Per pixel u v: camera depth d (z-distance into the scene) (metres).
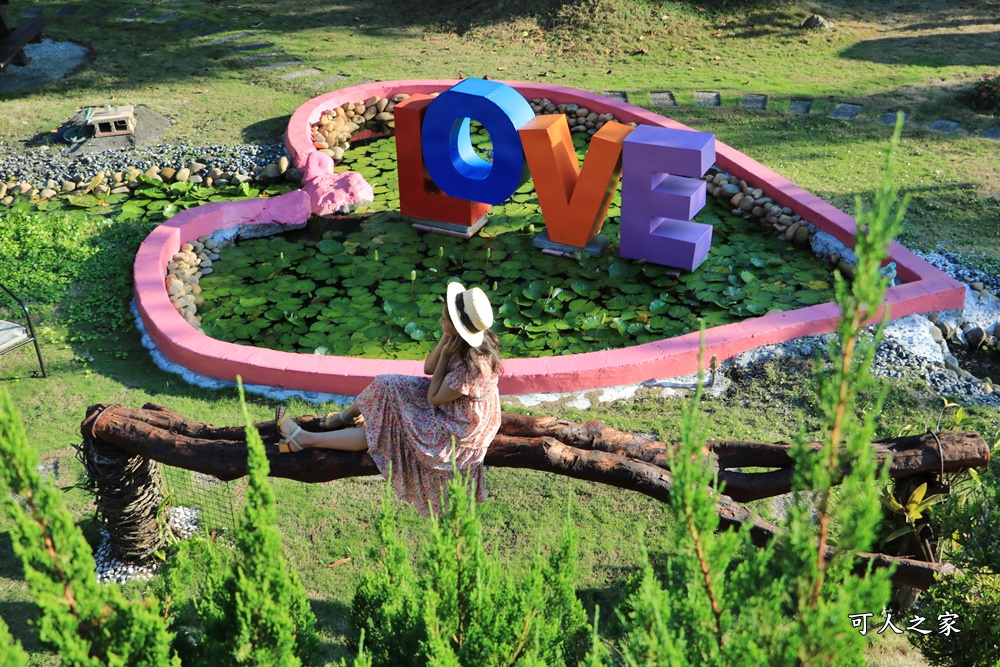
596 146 8.85
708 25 15.94
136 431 5.02
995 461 5.82
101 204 10.48
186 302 8.63
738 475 4.91
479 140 12.73
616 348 7.91
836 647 2.40
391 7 17.47
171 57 15.05
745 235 9.86
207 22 16.73
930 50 14.88
